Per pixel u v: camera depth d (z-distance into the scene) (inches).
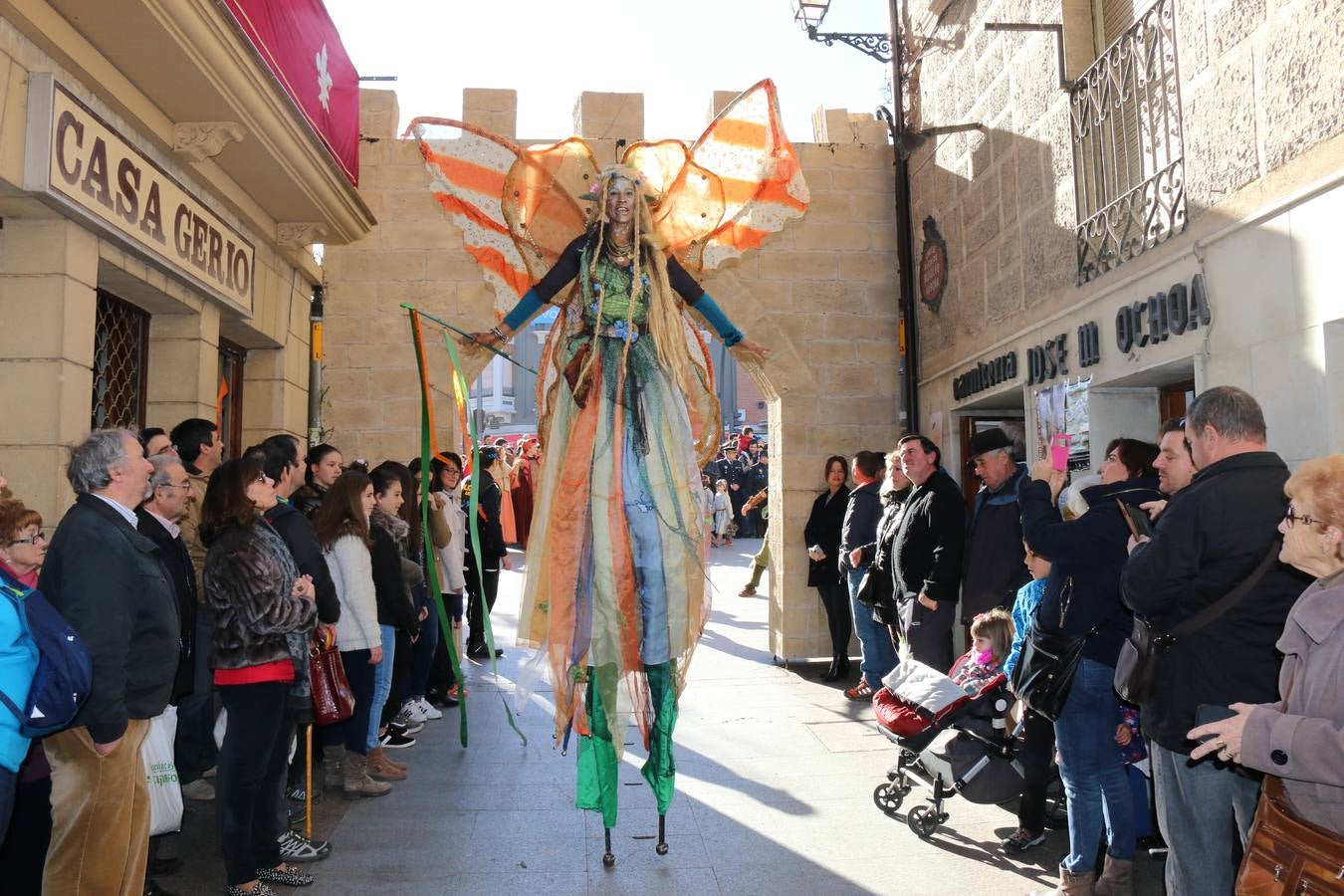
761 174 165.9
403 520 243.8
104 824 119.3
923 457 239.6
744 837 177.5
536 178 162.9
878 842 175.5
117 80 188.4
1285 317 155.3
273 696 145.1
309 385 329.4
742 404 1190.3
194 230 221.5
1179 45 184.2
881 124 359.9
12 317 175.3
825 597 322.0
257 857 154.0
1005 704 172.2
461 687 150.5
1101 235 212.7
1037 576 171.8
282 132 227.0
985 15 278.2
